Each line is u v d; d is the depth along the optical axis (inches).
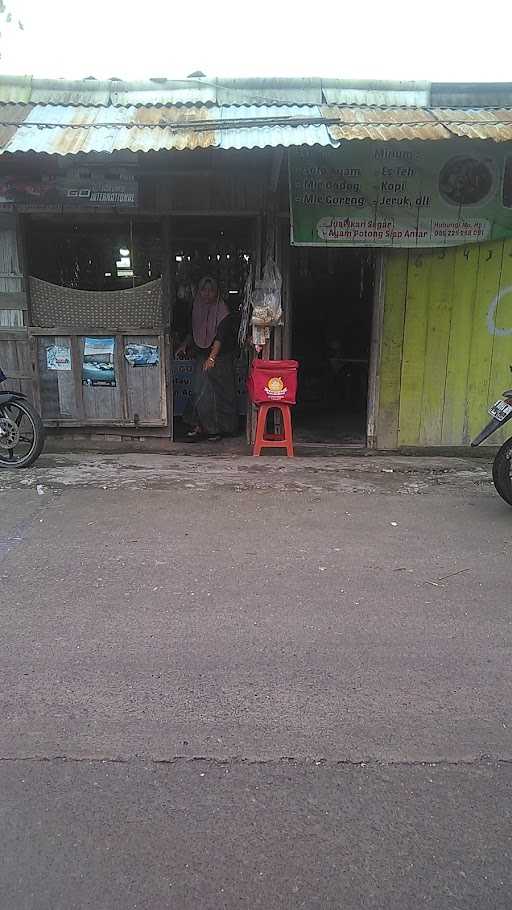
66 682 121.1
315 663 127.5
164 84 271.3
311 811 92.7
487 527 201.5
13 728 108.9
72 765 100.8
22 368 296.2
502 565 173.6
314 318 409.4
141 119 246.5
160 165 271.6
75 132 235.0
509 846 87.2
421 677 123.6
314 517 208.5
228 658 128.9
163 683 121.0
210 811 92.5
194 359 326.0
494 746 105.6
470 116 250.1
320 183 265.6
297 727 109.7
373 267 294.7
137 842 87.5
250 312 289.0
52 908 78.5
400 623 142.8
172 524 200.8
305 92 269.4
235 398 319.6
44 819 90.9
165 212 281.0
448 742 106.5
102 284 312.3
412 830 89.6
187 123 237.1
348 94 267.7
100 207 279.7
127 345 295.3
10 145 221.1
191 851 86.2
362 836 88.6
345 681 122.1
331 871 83.6
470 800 94.7
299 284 383.2
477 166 266.2
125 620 142.9
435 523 204.5
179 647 132.6
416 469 271.0
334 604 150.9
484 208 270.5
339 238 271.6
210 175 276.1
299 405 418.0
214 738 107.0
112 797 94.7
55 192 273.6
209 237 318.0
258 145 216.1
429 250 280.8
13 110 256.5
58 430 303.3
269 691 119.0
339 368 416.2
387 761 102.1
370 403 295.7
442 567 171.9
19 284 288.4
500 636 138.1
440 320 287.6
